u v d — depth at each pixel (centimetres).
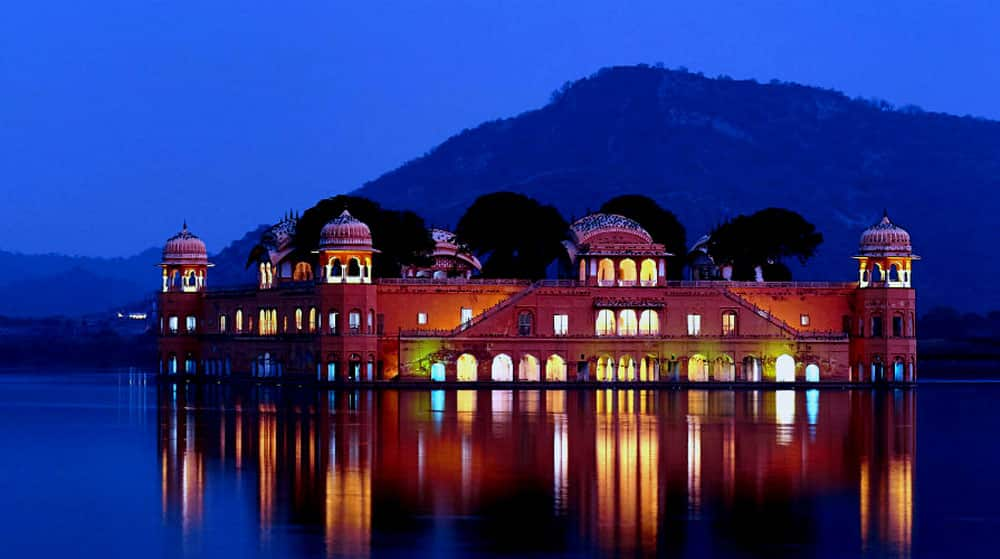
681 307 16950
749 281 18300
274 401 13888
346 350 16275
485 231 18912
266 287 17962
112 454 9312
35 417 12188
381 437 10025
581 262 17150
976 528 6669
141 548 6288
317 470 8381
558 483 7850
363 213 18225
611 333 16912
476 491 7588
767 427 10888
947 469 8512
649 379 16875
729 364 16975
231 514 7000
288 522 6775
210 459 8962
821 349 17000
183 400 14300
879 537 6462
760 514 6969
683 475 8181
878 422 11475
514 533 6500
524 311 16738
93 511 7144
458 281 17012
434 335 16525
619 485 7794
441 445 9538
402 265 18900
